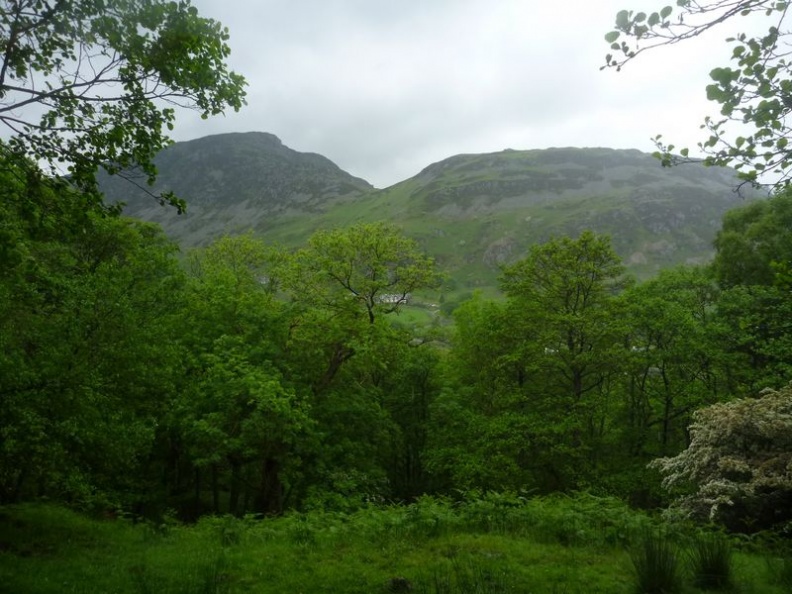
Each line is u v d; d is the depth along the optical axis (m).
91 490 14.22
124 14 6.68
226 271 28.56
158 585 7.59
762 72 4.77
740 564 8.11
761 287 23.19
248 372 18.06
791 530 11.29
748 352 24.91
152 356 14.73
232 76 7.49
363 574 7.98
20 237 7.02
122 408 13.52
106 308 12.88
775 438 12.95
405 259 23.69
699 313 25.39
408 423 29.66
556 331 24.00
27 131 6.77
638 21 4.81
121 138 7.01
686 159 5.31
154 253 25.05
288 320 22.42
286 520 12.20
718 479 13.22
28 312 11.85
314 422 18.38
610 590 7.17
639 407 27.03
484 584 7.29
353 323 22.66
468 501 12.09
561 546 9.49
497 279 25.97
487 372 26.36
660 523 10.91
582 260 24.39
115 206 7.46
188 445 20.42
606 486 21.41
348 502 16.89
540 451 23.06
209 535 11.30
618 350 22.81
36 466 10.68
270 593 7.38
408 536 10.12
